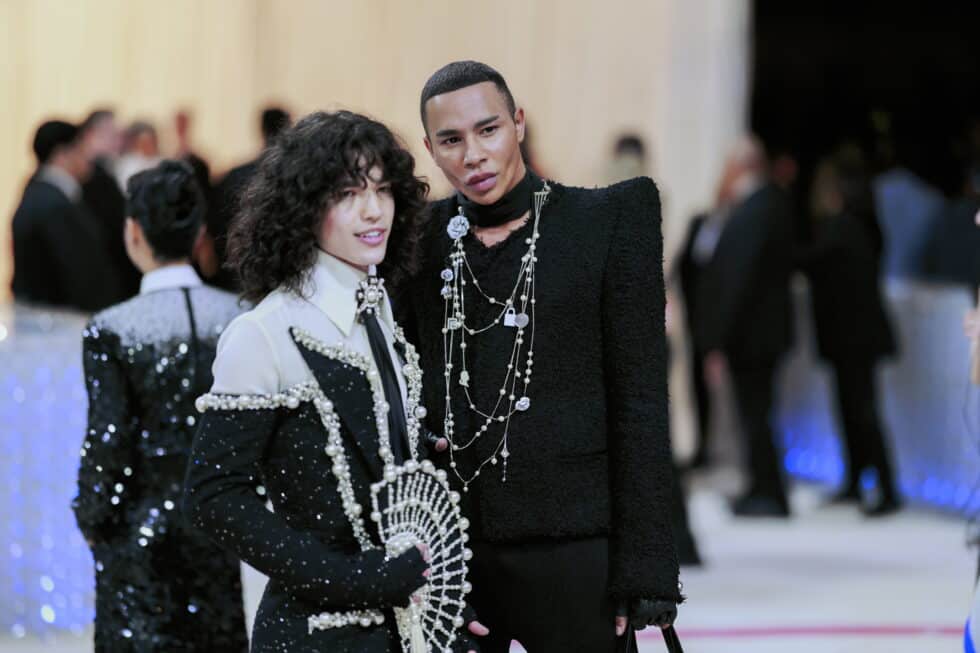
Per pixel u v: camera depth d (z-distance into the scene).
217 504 3.66
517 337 4.16
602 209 4.24
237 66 14.12
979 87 17.72
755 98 17.86
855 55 17.84
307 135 3.81
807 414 13.20
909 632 7.87
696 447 13.25
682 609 8.42
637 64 14.24
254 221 3.82
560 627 4.17
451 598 3.95
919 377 11.63
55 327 7.96
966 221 11.94
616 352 4.15
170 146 13.77
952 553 10.04
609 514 4.18
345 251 3.82
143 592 4.93
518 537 4.13
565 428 4.14
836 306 11.35
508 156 4.17
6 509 7.70
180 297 5.10
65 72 13.95
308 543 3.66
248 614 4.98
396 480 3.84
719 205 12.24
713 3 14.16
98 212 10.71
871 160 15.70
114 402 4.94
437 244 4.30
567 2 14.24
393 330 4.01
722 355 11.12
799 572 9.45
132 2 14.02
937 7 17.72
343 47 14.23
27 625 7.73
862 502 11.68
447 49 14.27
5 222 13.72
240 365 3.72
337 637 3.72
